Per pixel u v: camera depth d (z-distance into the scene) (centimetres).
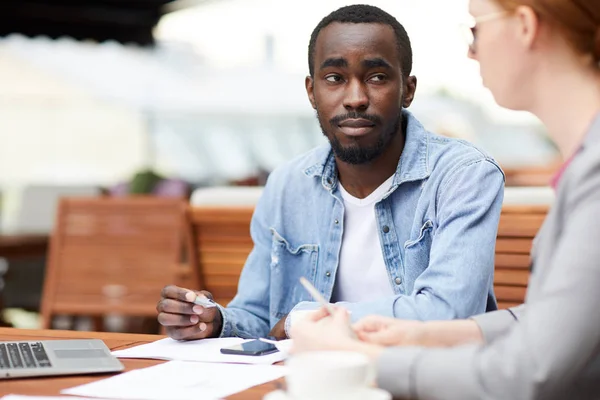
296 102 1176
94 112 1335
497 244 248
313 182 222
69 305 348
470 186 199
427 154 211
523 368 111
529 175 723
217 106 1163
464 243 191
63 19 832
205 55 1182
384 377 122
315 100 210
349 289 215
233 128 1212
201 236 285
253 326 216
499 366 113
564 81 124
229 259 282
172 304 184
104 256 349
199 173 1127
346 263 214
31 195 649
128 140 1346
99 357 160
